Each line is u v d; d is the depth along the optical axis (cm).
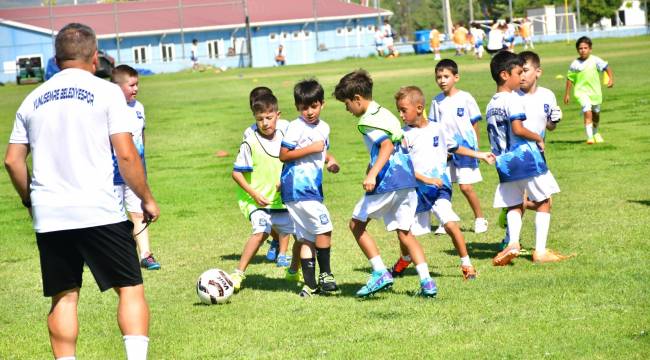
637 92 3278
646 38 7281
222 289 1032
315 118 1020
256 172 1129
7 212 1909
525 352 761
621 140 2294
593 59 2253
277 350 826
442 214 1072
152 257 1279
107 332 945
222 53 8744
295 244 1116
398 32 12575
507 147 1148
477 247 1286
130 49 8475
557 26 8994
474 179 1373
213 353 832
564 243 1227
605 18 10269
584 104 2253
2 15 8512
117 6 8831
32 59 7931
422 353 780
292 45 8988
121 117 718
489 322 862
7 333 967
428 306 945
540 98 1259
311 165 1027
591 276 1023
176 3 9044
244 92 4466
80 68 736
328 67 6450
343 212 1631
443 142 1102
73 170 706
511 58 1154
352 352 798
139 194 727
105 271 718
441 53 7894
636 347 752
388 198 973
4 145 3042
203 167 2372
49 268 724
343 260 1237
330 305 987
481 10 12175
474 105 1378
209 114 3547
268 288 1112
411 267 1183
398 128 973
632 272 1025
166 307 1033
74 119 709
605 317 845
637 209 1428
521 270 1099
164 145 2816
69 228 702
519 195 1154
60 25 8369
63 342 744
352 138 2716
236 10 9012
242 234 1522
